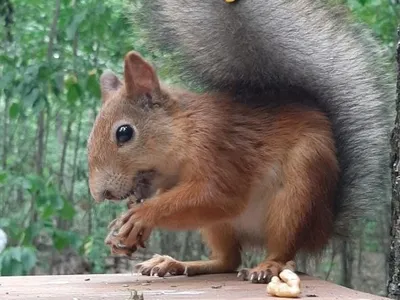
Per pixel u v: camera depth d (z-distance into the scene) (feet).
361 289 5.30
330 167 2.71
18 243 4.43
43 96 4.26
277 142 2.71
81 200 6.28
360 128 2.79
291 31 2.76
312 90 2.79
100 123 2.70
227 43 2.77
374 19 4.05
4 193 5.87
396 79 2.82
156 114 2.70
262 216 2.75
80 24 4.46
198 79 2.85
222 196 2.66
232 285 2.60
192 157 2.67
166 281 2.68
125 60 2.72
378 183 2.82
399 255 2.75
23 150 6.34
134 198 2.71
